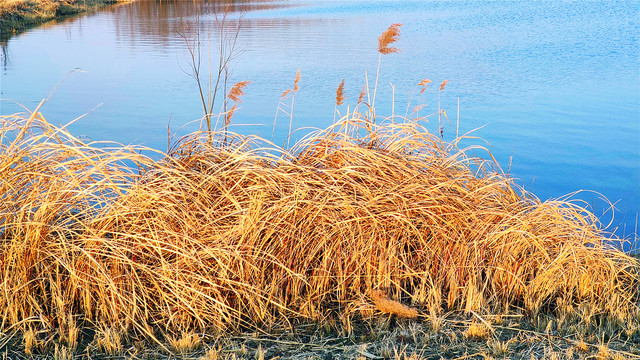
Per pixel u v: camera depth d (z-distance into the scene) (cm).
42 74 2373
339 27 4588
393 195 528
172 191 504
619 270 533
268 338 438
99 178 523
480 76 2341
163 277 455
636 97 1888
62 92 2002
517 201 573
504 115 1633
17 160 488
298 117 1606
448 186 548
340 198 518
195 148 569
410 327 446
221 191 519
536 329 448
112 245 462
